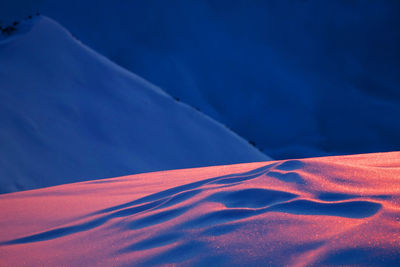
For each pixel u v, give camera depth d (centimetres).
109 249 188
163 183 414
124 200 327
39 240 233
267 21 12681
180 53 11112
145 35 11175
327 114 9725
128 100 1836
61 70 1694
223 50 11619
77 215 288
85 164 1216
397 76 11269
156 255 165
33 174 1013
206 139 1984
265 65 11425
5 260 194
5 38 1822
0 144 1035
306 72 11406
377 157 336
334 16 12719
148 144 1616
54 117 1362
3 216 305
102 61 2080
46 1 10625
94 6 11175
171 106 2072
